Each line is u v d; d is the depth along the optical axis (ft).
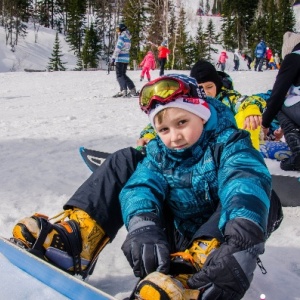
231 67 179.63
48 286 5.64
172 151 6.10
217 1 302.86
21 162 14.33
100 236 6.29
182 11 189.88
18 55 189.06
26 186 11.70
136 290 4.97
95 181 6.48
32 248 5.81
